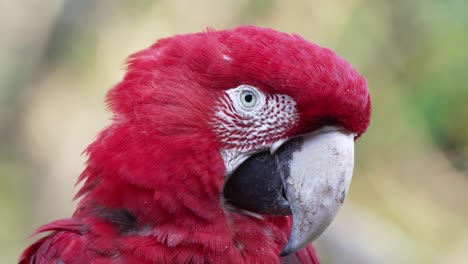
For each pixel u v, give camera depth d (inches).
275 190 147.3
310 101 139.6
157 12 310.3
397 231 294.0
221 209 146.1
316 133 145.1
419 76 291.0
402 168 301.7
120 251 143.0
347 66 141.5
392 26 290.8
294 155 146.0
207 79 144.2
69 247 144.5
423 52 289.3
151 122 143.1
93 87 324.5
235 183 148.5
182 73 145.9
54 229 148.3
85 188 151.0
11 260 335.9
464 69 285.6
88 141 324.2
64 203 324.5
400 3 290.2
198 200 143.5
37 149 338.0
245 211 151.6
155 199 142.6
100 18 324.8
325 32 289.7
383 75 292.4
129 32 315.3
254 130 144.2
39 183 335.6
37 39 339.6
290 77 139.1
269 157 147.1
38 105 337.4
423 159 300.4
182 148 141.9
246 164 147.4
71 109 329.1
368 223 291.4
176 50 147.9
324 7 290.0
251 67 141.3
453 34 286.4
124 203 144.8
